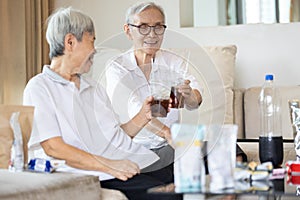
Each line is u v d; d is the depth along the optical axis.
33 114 2.03
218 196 1.78
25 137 1.99
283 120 3.10
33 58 3.50
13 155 1.90
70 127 2.19
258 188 1.60
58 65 2.26
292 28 3.49
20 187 1.61
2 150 1.96
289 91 3.16
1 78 3.28
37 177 1.76
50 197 1.67
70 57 2.25
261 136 2.18
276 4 4.40
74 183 1.78
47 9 3.63
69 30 2.23
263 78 3.53
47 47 3.60
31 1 3.48
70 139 2.19
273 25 3.51
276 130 2.18
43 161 1.89
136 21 2.43
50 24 2.27
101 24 3.74
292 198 2.01
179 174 1.56
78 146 2.21
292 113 2.30
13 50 3.35
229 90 3.23
